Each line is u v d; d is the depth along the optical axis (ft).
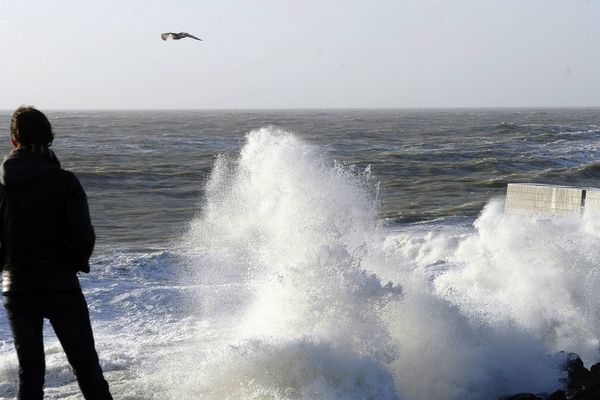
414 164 204.74
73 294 18.95
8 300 18.80
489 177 177.88
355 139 328.70
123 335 39.29
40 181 18.49
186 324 41.11
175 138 338.54
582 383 28.60
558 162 204.95
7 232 18.58
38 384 19.07
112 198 140.46
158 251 78.43
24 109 19.06
